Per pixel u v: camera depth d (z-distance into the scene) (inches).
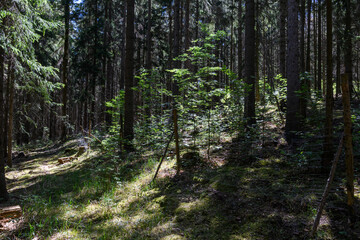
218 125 278.2
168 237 141.6
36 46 727.1
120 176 269.7
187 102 283.1
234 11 797.9
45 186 283.4
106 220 173.6
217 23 808.3
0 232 161.0
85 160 414.0
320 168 186.9
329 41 169.8
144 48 893.2
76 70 800.9
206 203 171.8
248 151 255.4
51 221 173.3
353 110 252.2
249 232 135.9
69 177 317.4
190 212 164.9
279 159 225.0
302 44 446.9
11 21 229.8
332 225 127.6
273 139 266.5
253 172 207.9
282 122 332.8
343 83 127.2
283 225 136.1
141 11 913.5
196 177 218.5
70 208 199.6
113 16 932.6
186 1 630.5
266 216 145.7
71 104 977.5
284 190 168.4
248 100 321.4
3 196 230.8
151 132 350.6
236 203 164.4
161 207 180.4
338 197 148.3
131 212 181.0
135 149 367.6
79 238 149.7
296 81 276.5
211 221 151.5
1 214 174.2
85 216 183.9
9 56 254.4
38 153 633.0
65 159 457.7
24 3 227.6
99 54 770.8
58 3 694.5
